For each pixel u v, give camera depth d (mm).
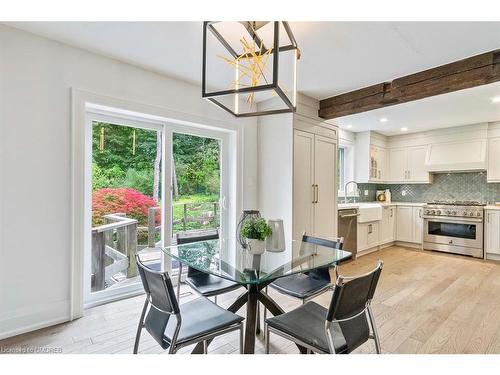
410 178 5504
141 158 2975
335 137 4051
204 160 3469
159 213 3113
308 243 2404
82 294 2396
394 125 4891
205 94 1612
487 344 2016
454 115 4184
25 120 2105
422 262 4250
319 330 1485
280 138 3553
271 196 3658
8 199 2041
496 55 2291
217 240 2504
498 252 4316
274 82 1364
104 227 2729
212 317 1613
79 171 2355
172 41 2205
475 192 5000
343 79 2943
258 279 1549
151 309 1549
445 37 2082
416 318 2434
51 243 2230
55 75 2232
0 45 1996
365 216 4645
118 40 2207
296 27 1945
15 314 2084
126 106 2619
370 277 1387
